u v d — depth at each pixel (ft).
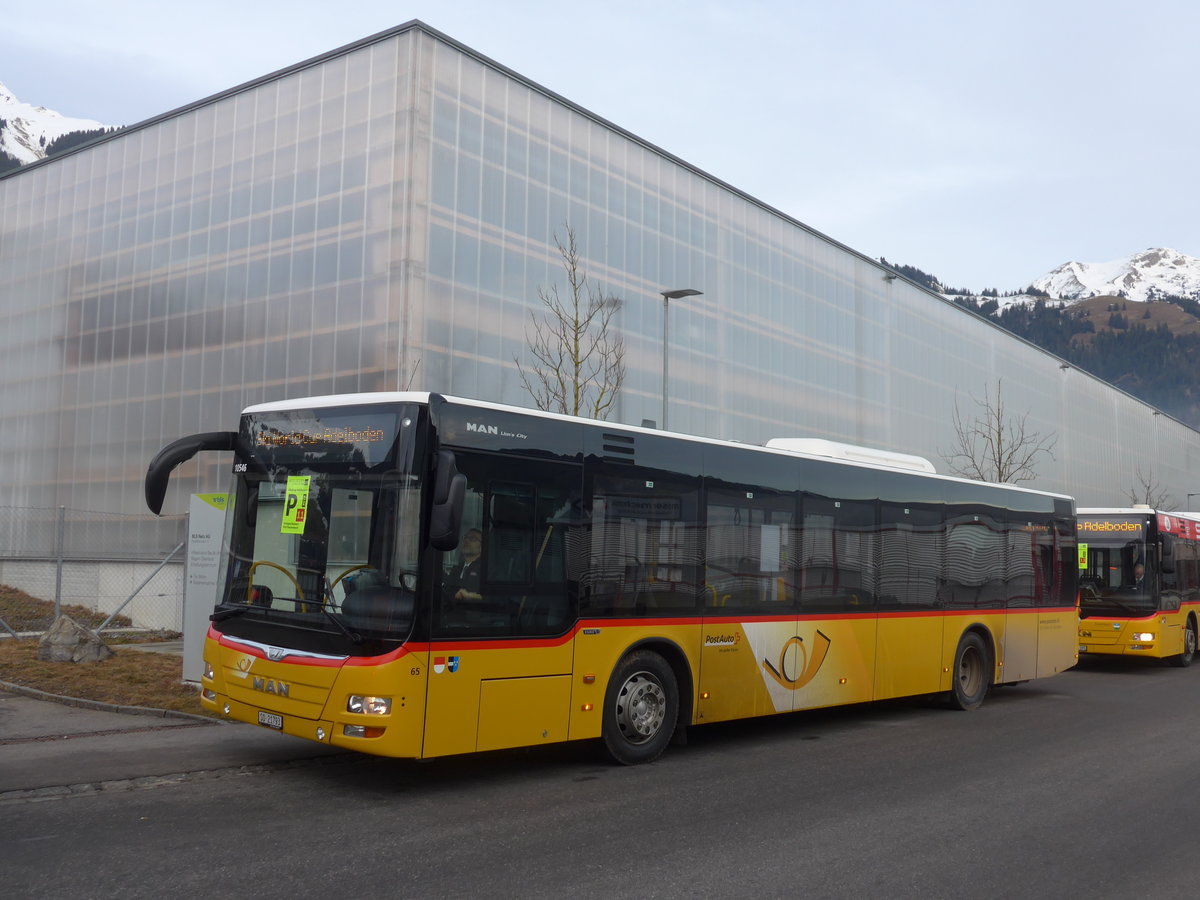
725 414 108.37
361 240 78.74
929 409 148.97
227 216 88.07
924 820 25.36
